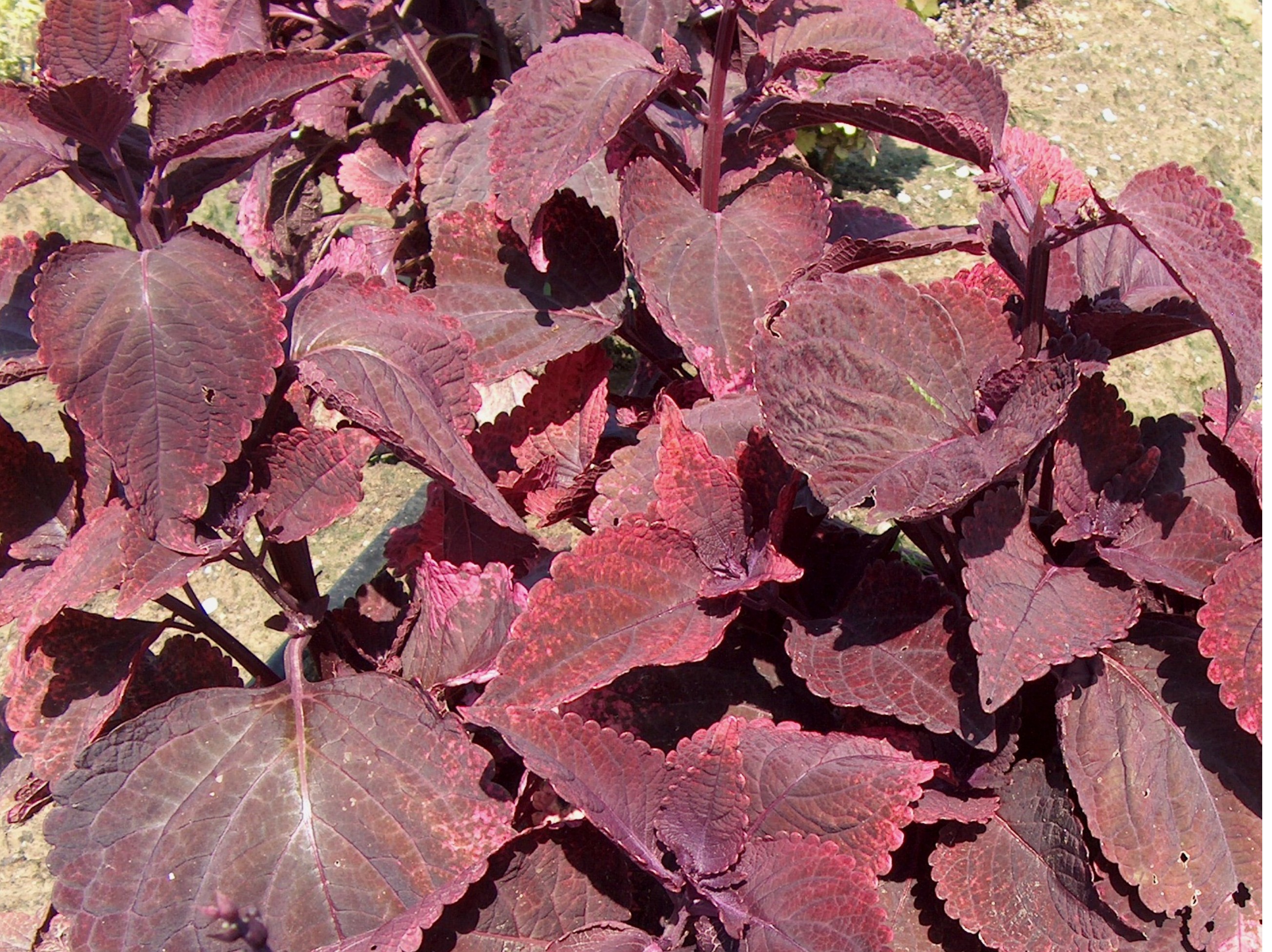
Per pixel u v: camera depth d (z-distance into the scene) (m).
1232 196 1.33
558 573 0.51
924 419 0.51
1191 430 0.58
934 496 0.48
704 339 0.59
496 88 0.89
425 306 0.57
